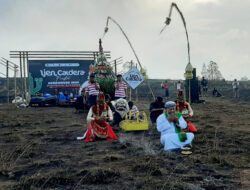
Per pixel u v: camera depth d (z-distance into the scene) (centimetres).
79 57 2748
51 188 398
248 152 586
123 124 953
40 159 571
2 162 532
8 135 884
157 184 400
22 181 419
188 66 977
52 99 2267
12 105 2589
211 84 5075
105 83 1278
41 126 1112
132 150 630
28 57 2592
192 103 2283
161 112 918
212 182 407
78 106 1670
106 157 556
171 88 4984
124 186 397
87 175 443
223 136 770
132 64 1909
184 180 419
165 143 594
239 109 1728
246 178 424
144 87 4947
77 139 802
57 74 2702
